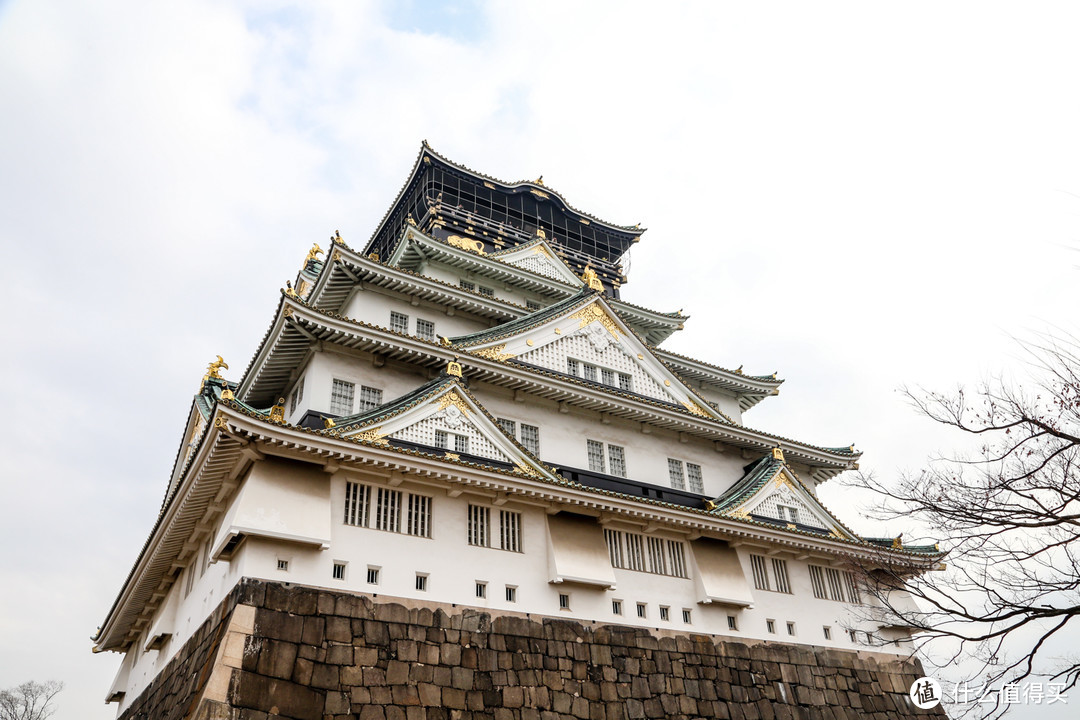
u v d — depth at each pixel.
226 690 18.34
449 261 39.41
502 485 25.05
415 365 30.39
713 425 35.53
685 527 29.41
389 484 24.42
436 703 21.27
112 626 36.03
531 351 32.50
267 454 22.50
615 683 24.97
